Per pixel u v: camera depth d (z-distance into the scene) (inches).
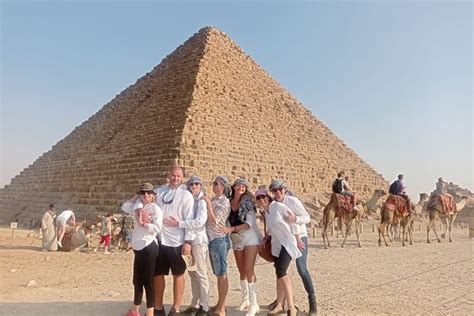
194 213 352.5
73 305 378.6
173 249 347.9
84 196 1774.1
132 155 1738.4
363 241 1066.7
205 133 1702.8
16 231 1445.6
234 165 1679.4
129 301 396.2
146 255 332.8
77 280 516.7
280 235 341.1
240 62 2452.0
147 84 2443.4
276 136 2116.1
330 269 586.9
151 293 332.8
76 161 2134.6
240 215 361.7
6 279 515.5
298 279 515.8
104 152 2005.4
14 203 2273.6
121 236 893.2
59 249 857.5
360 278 513.7
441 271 556.1
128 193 1545.3
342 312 354.0
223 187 365.4
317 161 2229.3
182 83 2053.4
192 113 1753.2
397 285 465.4
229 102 2042.3
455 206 1042.1
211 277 542.3
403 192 950.4
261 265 649.6
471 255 722.2
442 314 346.6
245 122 1996.8
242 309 372.8
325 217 904.9
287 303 334.3
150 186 339.9
